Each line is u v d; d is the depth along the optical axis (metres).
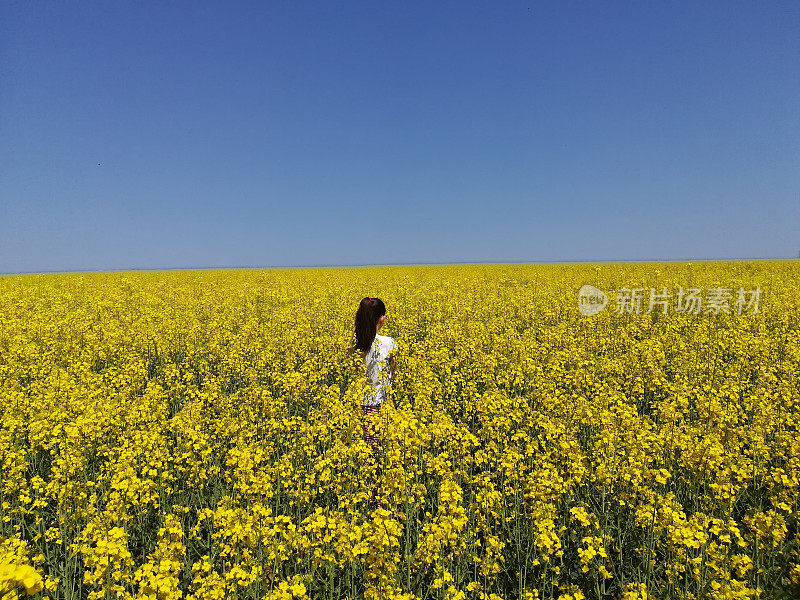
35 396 8.88
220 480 6.39
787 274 30.42
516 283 29.25
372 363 7.27
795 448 5.84
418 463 6.39
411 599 4.22
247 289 27.17
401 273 42.81
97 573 4.01
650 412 9.01
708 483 5.49
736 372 9.85
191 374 10.17
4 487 5.91
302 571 5.02
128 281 31.39
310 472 6.23
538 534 4.63
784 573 4.68
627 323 16.61
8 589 2.36
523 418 7.70
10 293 24.20
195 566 4.36
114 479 5.15
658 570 4.88
